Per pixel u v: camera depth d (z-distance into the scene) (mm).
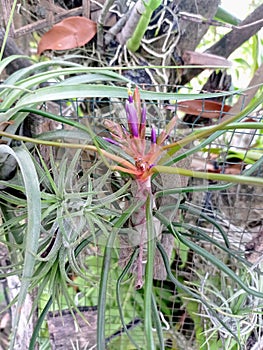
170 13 395
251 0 444
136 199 270
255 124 244
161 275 352
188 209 329
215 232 446
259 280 382
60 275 295
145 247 293
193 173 235
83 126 273
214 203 475
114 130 268
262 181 215
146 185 264
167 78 426
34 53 526
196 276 473
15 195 305
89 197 262
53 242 287
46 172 263
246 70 551
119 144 262
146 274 239
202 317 449
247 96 399
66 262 311
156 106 379
